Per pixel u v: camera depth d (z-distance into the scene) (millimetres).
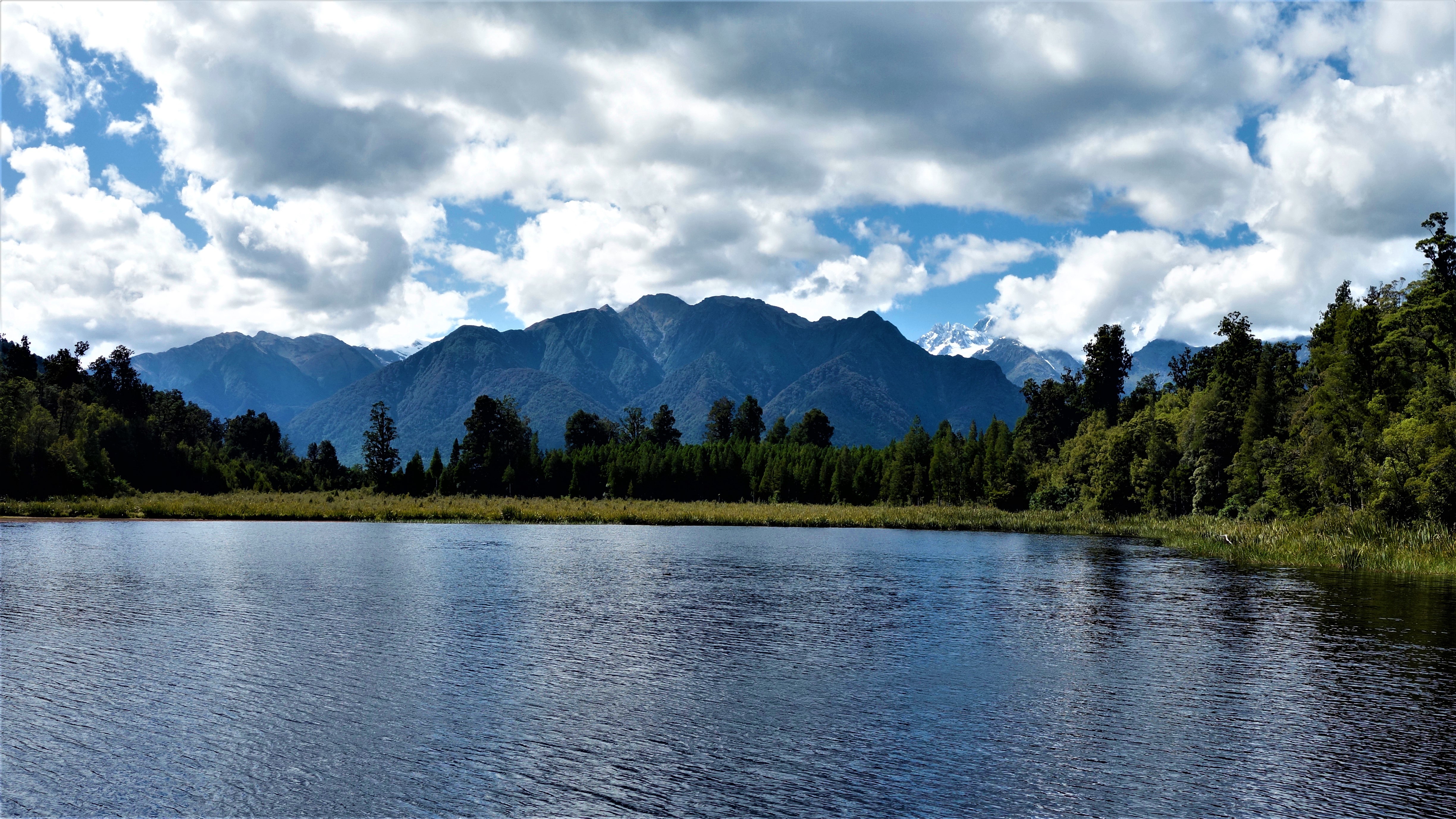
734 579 42812
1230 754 16828
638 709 19359
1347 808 14336
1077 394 139875
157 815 13805
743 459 157000
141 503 93938
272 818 13734
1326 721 18859
